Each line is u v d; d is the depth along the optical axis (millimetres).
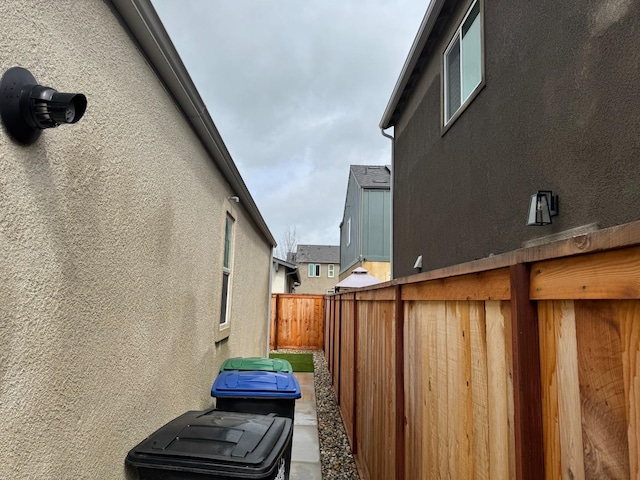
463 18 5445
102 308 1644
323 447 5164
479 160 4820
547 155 3484
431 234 6555
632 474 775
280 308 14352
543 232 3531
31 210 1219
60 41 1361
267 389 2992
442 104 6109
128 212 1890
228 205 4375
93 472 1560
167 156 2426
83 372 1498
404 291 2570
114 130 1747
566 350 998
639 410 767
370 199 16141
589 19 3004
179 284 2686
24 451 1178
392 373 2814
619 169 2705
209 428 2057
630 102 2623
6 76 1116
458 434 1657
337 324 7602
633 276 771
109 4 1696
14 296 1145
